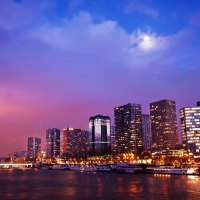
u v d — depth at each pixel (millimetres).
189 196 137625
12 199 140000
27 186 197875
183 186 175625
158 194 145250
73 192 161250
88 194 151375
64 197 143000
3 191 170125
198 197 134750
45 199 138500
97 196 143750
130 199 132500
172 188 167000
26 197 145250
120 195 145125
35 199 138875
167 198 133000
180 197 135250
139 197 137500
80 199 136250
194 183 192625
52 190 172500
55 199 137875
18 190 174750
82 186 192500
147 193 149750
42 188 184000
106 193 153875
